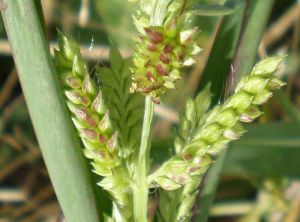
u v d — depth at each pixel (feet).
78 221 0.15
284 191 0.34
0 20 0.33
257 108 0.15
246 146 0.30
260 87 0.15
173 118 0.35
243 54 0.17
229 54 0.18
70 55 0.15
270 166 0.30
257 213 0.35
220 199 0.36
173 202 0.17
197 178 0.17
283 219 0.34
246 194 0.36
